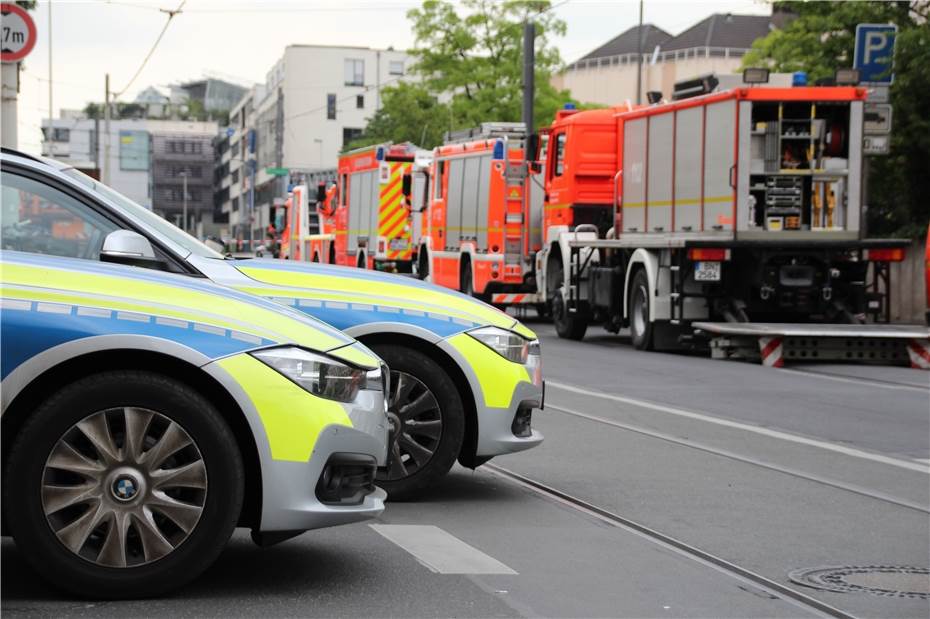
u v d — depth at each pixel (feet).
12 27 71.10
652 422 39.73
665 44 386.11
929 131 89.97
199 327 18.04
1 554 20.47
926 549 23.44
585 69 403.95
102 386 17.61
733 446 35.27
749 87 64.64
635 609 18.67
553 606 18.63
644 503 26.96
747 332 61.36
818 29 109.70
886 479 30.81
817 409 44.04
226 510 17.92
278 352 18.24
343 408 18.51
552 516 25.30
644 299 69.21
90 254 21.03
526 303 87.97
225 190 554.05
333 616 17.62
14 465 17.44
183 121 650.84
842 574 21.40
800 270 65.67
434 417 25.67
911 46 89.97
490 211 87.40
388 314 25.27
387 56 373.40
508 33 195.11
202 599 18.19
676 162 69.56
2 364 17.37
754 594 19.90
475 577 20.12
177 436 17.83
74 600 17.85
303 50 368.68
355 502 18.90
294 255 150.10
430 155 111.96
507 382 25.82
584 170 78.48
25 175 20.95
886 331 61.67
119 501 17.71
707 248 64.49
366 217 119.65
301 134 369.50
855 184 65.26
